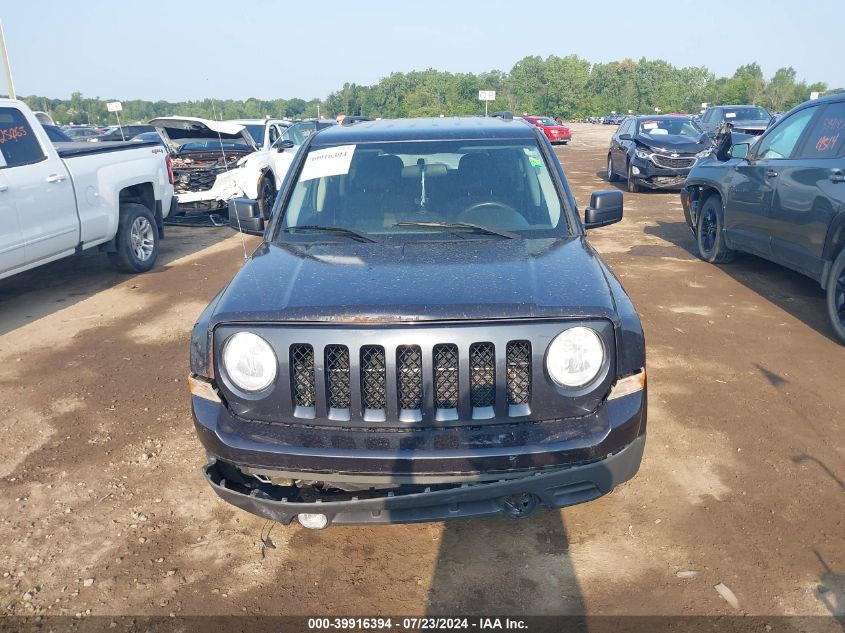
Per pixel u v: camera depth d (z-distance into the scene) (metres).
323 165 3.87
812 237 5.69
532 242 3.34
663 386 4.58
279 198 3.76
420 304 2.55
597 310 2.57
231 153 11.32
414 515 2.57
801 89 100.06
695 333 5.60
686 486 3.43
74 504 3.45
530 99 124.50
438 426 2.53
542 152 3.87
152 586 2.86
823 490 3.36
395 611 2.68
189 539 3.16
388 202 3.64
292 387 2.57
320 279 2.85
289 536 3.17
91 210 7.29
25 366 5.30
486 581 2.83
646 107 129.50
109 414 4.44
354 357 2.49
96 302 7.04
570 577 2.83
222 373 2.64
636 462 2.68
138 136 11.73
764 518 3.16
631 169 14.41
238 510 3.38
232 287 2.91
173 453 3.93
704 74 135.12
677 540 3.03
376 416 2.54
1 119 6.35
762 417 4.12
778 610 2.62
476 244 3.30
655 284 7.13
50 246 6.75
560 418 2.57
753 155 6.96
